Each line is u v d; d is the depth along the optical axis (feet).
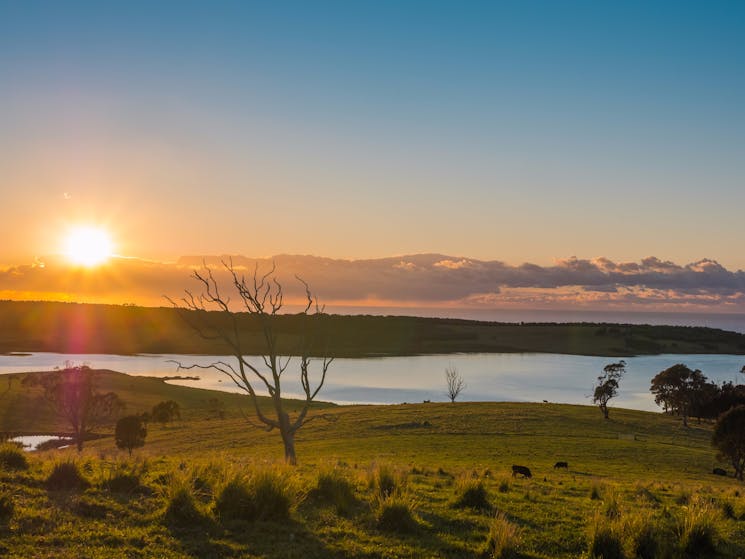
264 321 108.17
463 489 52.95
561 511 52.80
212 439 253.44
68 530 35.53
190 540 35.91
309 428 270.67
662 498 70.28
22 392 428.56
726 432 195.11
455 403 365.61
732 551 43.24
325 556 35.58
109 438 306.76
